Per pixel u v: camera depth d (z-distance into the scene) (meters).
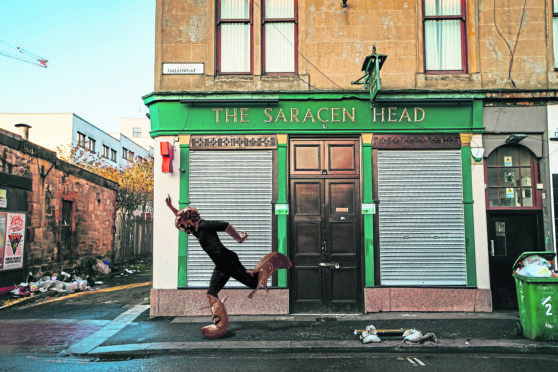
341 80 9.27
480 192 9.05
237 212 9.07
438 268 8.94
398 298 8.82
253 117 9.16
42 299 11.20
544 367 5.78
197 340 7.00
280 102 9.17
